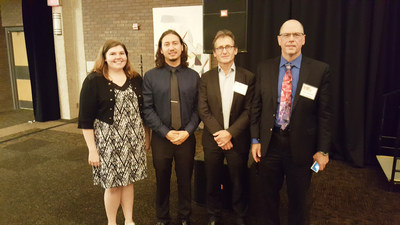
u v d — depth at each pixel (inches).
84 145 172.2
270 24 152.9
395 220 96.0
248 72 82.5
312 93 68.8
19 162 146.1
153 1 203.2
